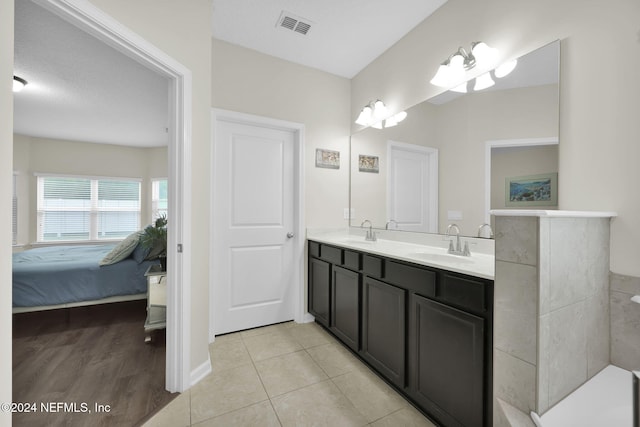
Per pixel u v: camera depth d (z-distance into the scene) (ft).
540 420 2.97
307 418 4.74
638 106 3.64
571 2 4.26
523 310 3.14
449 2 6.27
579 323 3.46
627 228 3.74
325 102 9.31
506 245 3.33
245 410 4.93
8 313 2.41
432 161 6.70
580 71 4.17
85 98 10.26
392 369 5.41
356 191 9.34
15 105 10.90
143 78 8.79
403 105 7.58
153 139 15.81
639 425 2.24
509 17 5.09
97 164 16.53
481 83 5.59
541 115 4.62
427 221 6.85
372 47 8.05
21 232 14.74
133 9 4.35
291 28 7.25
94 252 11.78
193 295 5.65
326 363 6.49
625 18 3.74
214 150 7.70
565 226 3.26
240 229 8.28
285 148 8.97
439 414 4.41
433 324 4.55
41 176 15.31
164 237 9.04
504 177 5.22
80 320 9.11
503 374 3.36
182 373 5.39
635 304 3.66
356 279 6.53
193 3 5.57
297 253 8.98
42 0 3.38
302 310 8.98
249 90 8.04
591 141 4.07
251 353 6.95
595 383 3.55
